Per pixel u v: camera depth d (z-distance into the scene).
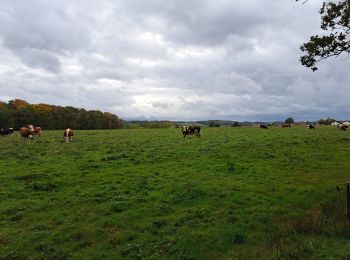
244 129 79.56
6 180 22.27
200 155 32.09
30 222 15.69
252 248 13.21
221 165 27.14
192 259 12.77
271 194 19.38
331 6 18.97
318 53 19.48
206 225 15.34
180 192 19.73
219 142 42.94
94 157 31.00
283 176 23.59
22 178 22.78
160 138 50.88
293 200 18.22
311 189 19.95
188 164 27.80
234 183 21.66
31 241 13.84
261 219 15.88
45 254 12.95
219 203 18.09
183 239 14.00
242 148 36.91
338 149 35.78
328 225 14.12
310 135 54.16
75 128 144.88
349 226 13.73
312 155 31.83
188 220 15.96
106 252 13.21
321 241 12.73
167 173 24.53
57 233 14.58
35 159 29.91
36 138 52.88
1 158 30.47
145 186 21.02
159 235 14.54
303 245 12.24
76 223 15.54
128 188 20.61
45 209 17.27
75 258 12.78
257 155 31.83
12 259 12.64
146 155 32.06
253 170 25.52
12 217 16.16
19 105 137.88
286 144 40.53
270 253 12.13
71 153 33.34
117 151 34.91
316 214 15.48
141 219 16.16
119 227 15.32
